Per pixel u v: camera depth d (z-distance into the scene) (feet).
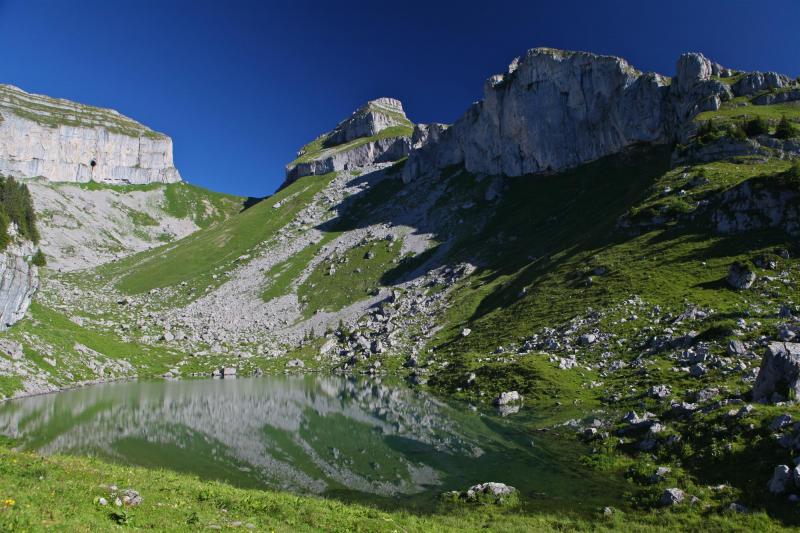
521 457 112.06
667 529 67.41
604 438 113.50
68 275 571.69
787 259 196.54
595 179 482.28
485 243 465.06
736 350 139.23
